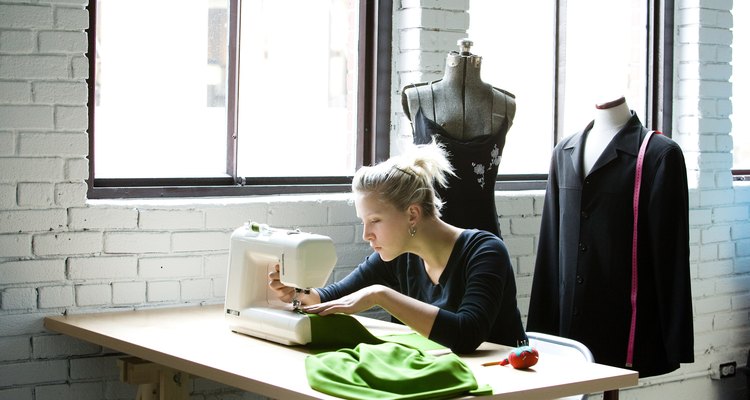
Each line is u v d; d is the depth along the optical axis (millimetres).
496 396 2336
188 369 2689
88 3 3533
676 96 5199
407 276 3312
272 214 3855
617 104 4000
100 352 3580
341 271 4035
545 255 4199
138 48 3854
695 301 5137
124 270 3580
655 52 5168
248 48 4223
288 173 4281
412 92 3809
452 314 2863
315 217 3959
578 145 4059
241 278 3080
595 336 3934
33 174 3410
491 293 2947
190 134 3955
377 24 4242
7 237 3383
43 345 3463
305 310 2936
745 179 5574
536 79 4891
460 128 3773
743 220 5355
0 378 3398
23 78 3373
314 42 4320
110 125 3793
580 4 5027
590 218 3967
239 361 2664
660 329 3924
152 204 3613
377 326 3221
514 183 4691
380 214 3047
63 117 3449
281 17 4293
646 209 3896
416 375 2330
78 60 3469
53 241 3455
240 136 4195
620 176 3922
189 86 3957
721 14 5191
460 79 3787
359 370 2379
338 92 4297
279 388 2361
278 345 2912
